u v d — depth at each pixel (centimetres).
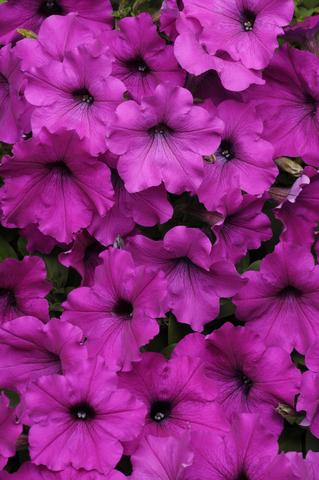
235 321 97
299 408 92
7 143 98
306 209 96
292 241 95
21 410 92
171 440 91
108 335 94
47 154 93
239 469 92
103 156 94
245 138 95
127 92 96
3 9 99
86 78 94
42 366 95
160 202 94
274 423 94
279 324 95
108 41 95
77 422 92
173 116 92
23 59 94
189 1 94
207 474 92
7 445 91
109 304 94
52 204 95
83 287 93
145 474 91
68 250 97
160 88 92
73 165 93
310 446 95
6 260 94
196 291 94
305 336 94
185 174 93
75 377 91
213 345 94
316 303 94
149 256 94
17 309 96
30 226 96
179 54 93
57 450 91
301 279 94
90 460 91
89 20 99
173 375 93
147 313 91
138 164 93
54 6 100
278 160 97
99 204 93
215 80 96
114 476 91
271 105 97
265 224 95
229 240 95
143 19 95
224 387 95
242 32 95
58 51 95
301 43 97
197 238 92
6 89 98
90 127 93
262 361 93
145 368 93
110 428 91
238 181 95
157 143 93
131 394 91
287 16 94
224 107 95
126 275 92
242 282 93
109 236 95
